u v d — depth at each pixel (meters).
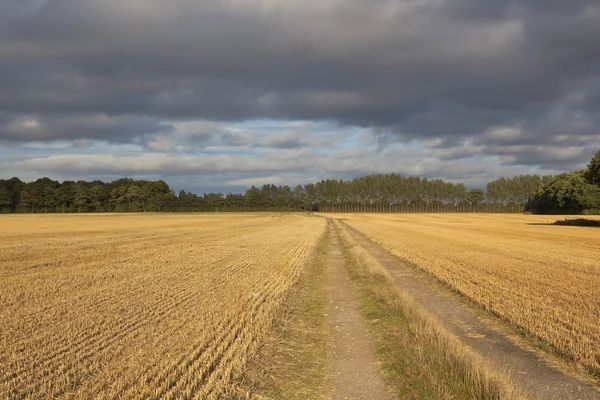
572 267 21.97
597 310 12.65
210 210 179.50
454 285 17.12
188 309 12.80
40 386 7.21
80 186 159.25
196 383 7.45
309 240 41.09
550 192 113.00
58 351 8.91
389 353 9.38
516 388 7.04
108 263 23.50
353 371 8.52
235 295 14.90
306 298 15.59
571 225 74.62
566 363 8.94
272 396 7.39
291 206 190.12
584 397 7.29
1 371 7.90
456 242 38.81
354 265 23.94
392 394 7.43
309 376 8.27
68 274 19.48
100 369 8.00
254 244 36.44
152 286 16.62
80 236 44.62
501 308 13.13
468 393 7.00
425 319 11.27
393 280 18.22
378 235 49.09
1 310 12.52
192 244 36.00
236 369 8.16
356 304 14.69
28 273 19.75
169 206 170.88
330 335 11.01
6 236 43.81
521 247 33.75
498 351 9.73
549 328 10.81
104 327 10.77
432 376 7.61
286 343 10.24
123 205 163.50
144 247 32.97
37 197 148.88
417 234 50.97
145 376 7.52
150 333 10.26
